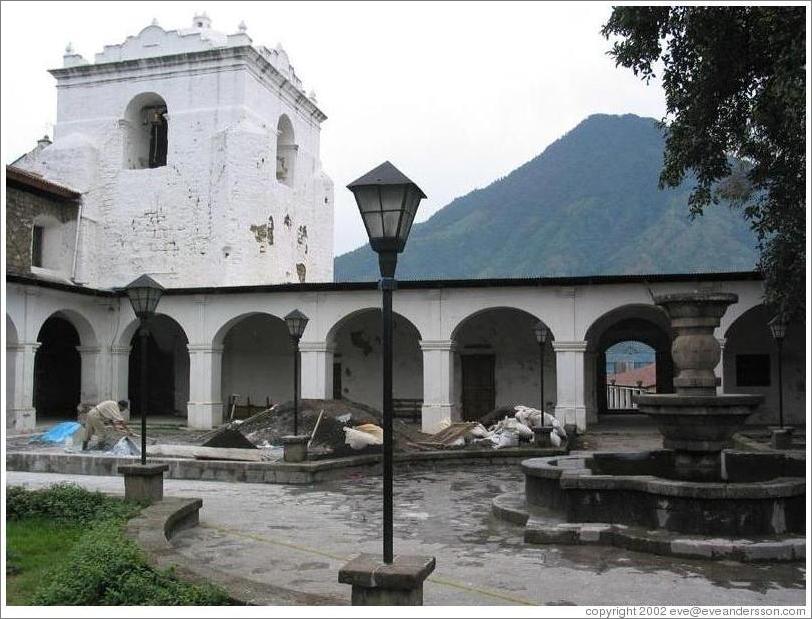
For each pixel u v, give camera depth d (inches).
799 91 427.5
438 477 558.9
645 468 387.2
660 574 268.5
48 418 1021.8
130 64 1187.9
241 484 512.7
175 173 1162.0
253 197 1143.6
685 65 549.6
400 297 892.6
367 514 402.0
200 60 1166.3
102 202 1187.9
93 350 975.0
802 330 911.7
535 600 240.4
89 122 1206.3
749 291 791.7
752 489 299.0
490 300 866.8
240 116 1150.3
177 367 1135.0
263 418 681.0
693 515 303.7
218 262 1127.0
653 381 1979.6
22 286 844.6
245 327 1115.3
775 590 247.8
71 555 245.0
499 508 382.0
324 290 914.1
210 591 216.4
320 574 278.5
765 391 923.4
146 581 222.2
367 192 209.3
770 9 455.2
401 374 1066.1
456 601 240.1
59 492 362.3
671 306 354.9
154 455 569.6
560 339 841.5
